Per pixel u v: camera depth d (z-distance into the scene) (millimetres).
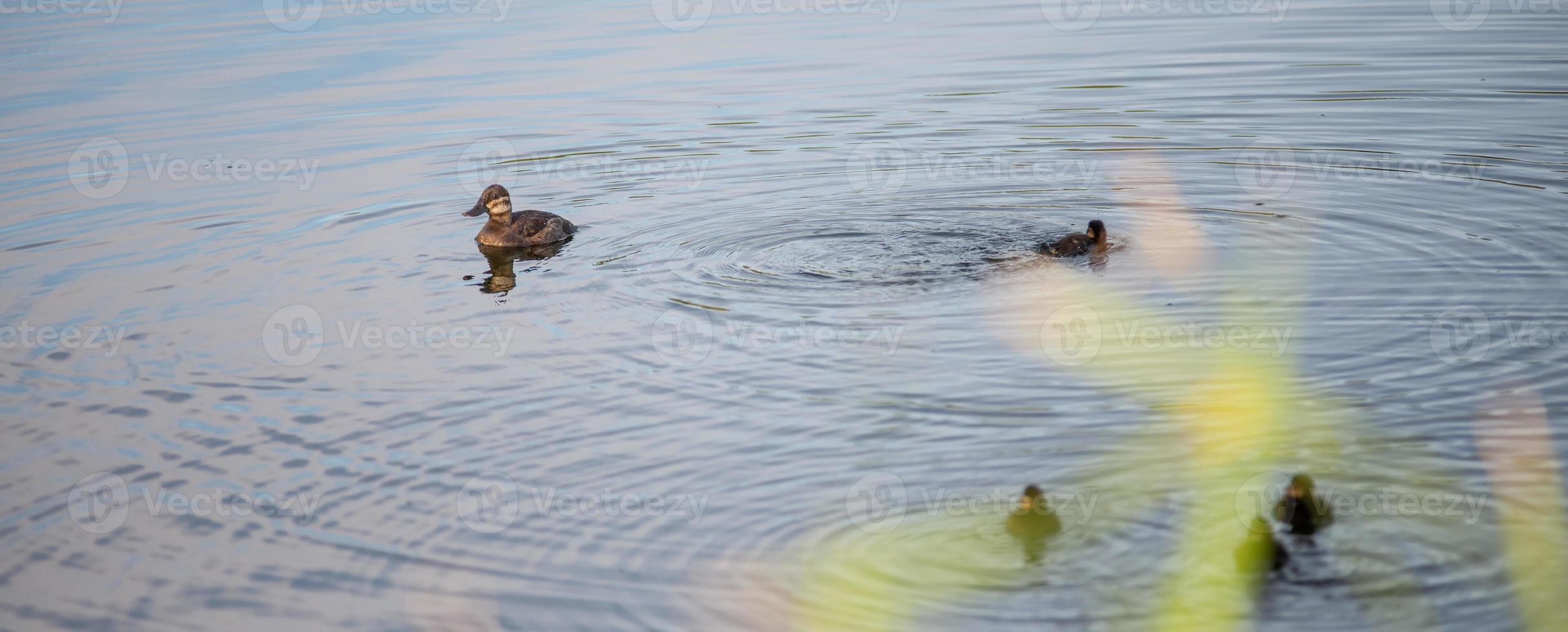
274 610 37688
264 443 48438
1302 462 41812
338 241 75688
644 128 99250
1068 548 37562
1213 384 48875
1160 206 74375
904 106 101750
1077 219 72562
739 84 112188
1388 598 34094
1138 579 35844
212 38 137875
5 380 55500
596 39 133625
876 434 46062
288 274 69750
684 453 45406
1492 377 47938
